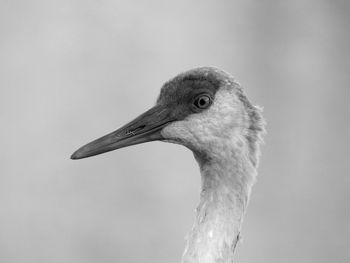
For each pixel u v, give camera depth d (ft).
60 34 60.59
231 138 25.09
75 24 60.95
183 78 25.45
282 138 61.21
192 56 62.23
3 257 51.37
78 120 57.31
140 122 25.98
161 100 25.93
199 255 24.79
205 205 25.38
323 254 53.62
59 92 58.49
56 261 51.31
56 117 57.31
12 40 59.93
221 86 25.21
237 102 25.18
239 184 25.21
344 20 67.67
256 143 25.41
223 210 25.14
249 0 65.98
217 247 24.81
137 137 25.93
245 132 25.20
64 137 56.54
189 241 25.18
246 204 25.45
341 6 68.49
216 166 25.30
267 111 62.44
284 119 62.23
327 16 67.21
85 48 60.34
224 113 25.08
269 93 63.62
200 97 25.23
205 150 25.32
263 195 55.83
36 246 52.01
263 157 58.29
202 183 25.80
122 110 58.29
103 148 26.04
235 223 25.16
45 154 55.52
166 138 25.79
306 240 53.88
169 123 25.68
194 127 25.29
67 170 54.13
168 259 51.11
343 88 64.80
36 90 58.39
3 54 58.80
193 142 25.41
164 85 25.88
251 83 63.57
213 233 24.97
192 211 52.26
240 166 25.16
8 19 60.18
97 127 57.26
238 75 63.36
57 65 59.41
